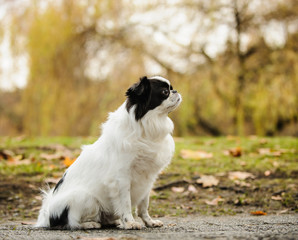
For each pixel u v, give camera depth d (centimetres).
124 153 337
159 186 561
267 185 548
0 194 531
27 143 867
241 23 1185
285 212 448
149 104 347
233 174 595
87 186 345
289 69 1104
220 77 1150
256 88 1128
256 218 406
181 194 537
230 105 1156
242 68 1158
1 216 460
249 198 507
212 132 1218
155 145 347
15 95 1269
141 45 1204
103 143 353
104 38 1223
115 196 340
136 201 358
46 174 609
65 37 1156
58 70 1164
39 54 1138
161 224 359
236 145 828
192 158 700
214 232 292
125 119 345
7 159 705
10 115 1337
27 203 509
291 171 603
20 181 578
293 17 1142
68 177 359
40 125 1158
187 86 1170
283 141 863
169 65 1215
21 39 1144
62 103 1166
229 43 1192
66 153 728
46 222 357
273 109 1102
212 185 561
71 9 1184
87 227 339
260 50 1179
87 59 1187
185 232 302
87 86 1188
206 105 1177
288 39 1141
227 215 445
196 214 456
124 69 1170
